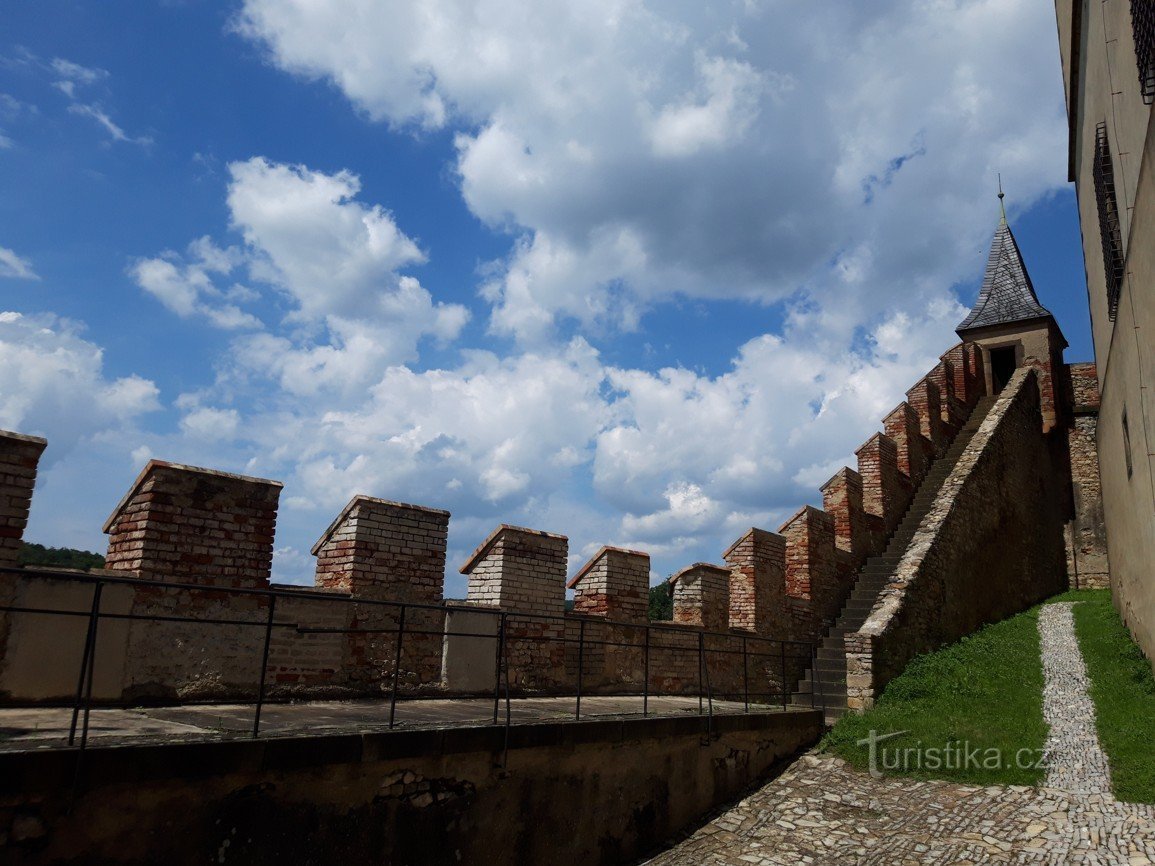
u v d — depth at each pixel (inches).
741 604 607.5
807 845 334.3
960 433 979.9
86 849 184.5
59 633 273.9
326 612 356.8
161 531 303.9
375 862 241.8
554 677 459.2
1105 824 315.0
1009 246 1181.1
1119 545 642.2
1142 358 426.6
